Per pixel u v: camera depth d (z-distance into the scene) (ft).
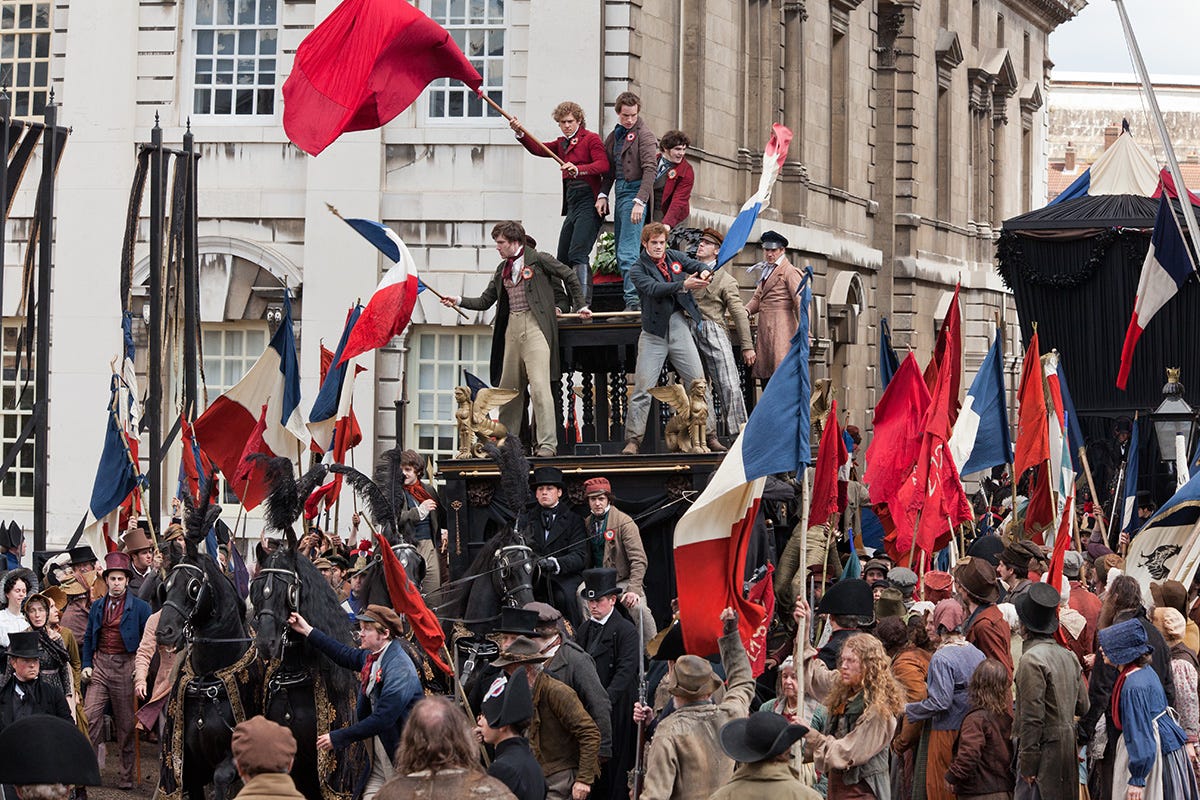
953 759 49.19
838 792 45.21
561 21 113.91
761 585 53.57
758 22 139.85
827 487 57.47
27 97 121.19
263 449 75.56
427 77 74.23
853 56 163.53
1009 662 52.26
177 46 116.98
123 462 84.23
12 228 117.60
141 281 115.65
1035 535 80.23
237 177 116.26
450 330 114.83
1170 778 51.44
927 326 184.96
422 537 71.61
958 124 195.83
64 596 69.72
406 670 49.67
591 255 85.05
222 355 116.26
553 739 48.39
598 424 78.13
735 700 42.96
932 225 186.19
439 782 33.65
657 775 40.73
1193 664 54.80
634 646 56.13
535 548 64.75
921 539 65.41
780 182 144.87
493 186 114.73
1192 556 63.98
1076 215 132.05
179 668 55.26
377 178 114.83
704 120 128.88
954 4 192.54
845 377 159.02
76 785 31.07
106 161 116.57
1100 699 53.31
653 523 68.23
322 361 93.45
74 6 117.29
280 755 33.37
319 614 53.88
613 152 79.82
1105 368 131.64
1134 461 90.02
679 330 70.13
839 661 46.80
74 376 115.96
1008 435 74.74
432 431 114.73
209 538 69.05
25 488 117.80
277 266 115.03
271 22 116.78
